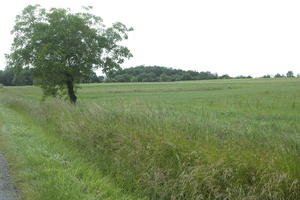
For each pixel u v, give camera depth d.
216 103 26.62
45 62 17.02
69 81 19.17
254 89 52.41
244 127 7.82
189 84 79.25
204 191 5.44
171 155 6.47
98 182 6.61
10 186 6.70
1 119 16.38
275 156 5.39
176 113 9.70
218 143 6.46
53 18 17.14
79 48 17.47
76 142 9.50
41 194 5.98
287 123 13.97
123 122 8.84
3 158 8.80
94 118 10.02
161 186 5.96
